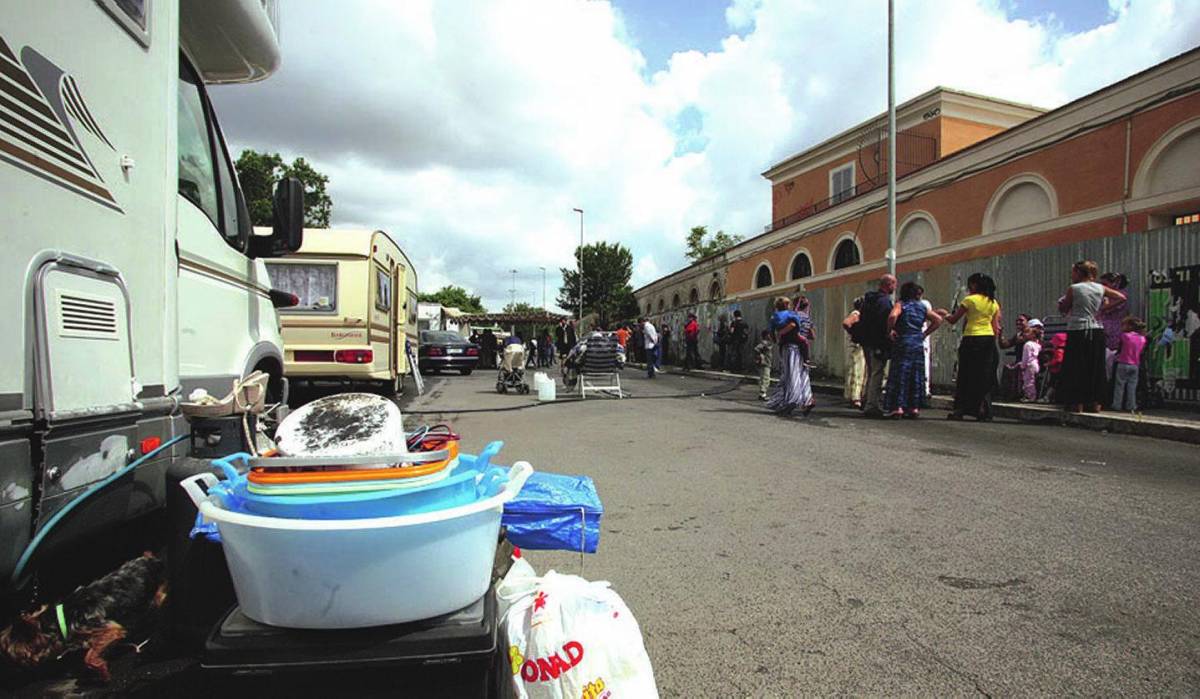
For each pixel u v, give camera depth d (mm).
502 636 2049
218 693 1811
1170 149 11891
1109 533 4156
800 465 6273
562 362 14828
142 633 2576
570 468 6258
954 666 2621
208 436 2916
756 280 28531
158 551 2924
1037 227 14461
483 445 7559
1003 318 12031
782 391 10156
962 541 4051
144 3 2609
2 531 1884
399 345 12945
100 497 2293
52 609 2434
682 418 9789
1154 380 9633
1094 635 2848
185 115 3354
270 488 1720
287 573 1674
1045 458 6477
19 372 1940
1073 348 8797
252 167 26266
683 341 28672
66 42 2158
